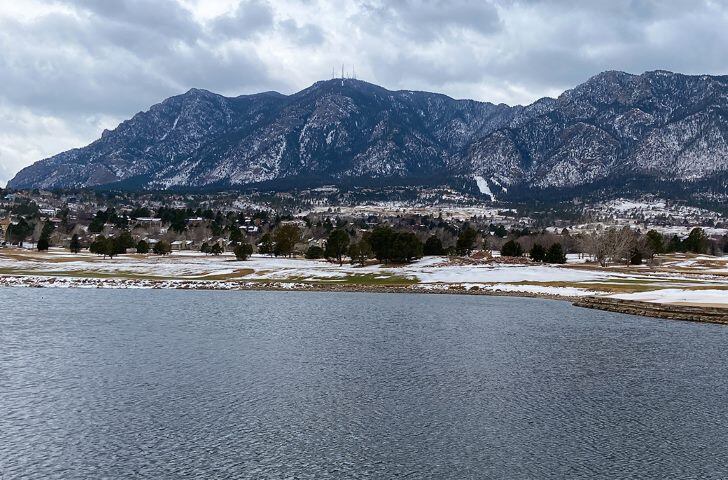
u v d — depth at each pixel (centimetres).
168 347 5788
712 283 12631
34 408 3747
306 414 3678
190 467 2858
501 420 3572
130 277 15000
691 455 3034
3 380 4403
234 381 4453
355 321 7888
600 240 18225
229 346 5891
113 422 3497
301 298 11256
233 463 2911
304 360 5247
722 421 3566
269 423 3506
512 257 19175
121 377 4534
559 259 18025
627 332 6981
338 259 19612
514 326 7469
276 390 4209
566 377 4653
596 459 2978
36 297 10650
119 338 6253
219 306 9625
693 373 4809
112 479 2717
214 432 3344
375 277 14538
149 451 3055
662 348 5928
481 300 10906
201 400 3953
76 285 13262
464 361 5250
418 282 13688
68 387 4234
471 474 2800
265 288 13225
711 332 7012
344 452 3064
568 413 3719
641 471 2828
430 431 3384
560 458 2994
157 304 9781
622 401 3972
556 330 7131
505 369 4931
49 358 5181
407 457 3003
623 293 10812
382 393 4156
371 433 3347
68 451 3048
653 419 3597
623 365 5094
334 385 4359
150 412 3691
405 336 6631
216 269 16612
